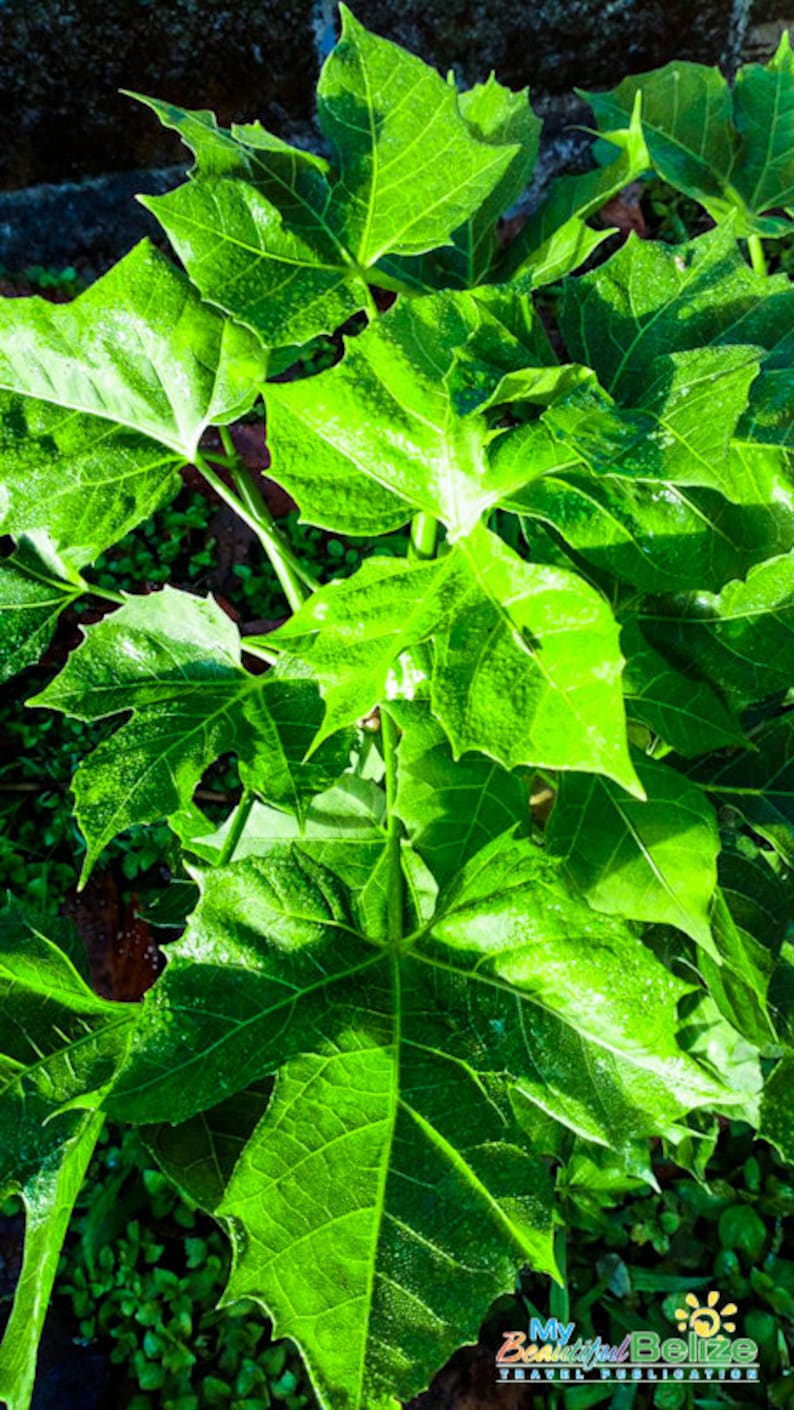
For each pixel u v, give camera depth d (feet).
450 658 0.98
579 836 1.21
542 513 1.13
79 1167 1.18
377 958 1.14
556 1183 2.20
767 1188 2.32
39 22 2.57
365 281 1.29
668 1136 1.58
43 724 2.55
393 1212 0.98
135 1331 2.15
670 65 1.77
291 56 2.82
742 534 1.19
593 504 1.15
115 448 1.39
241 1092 1.38
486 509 1.10
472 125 1.53
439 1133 1.03
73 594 1.48
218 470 2.77
